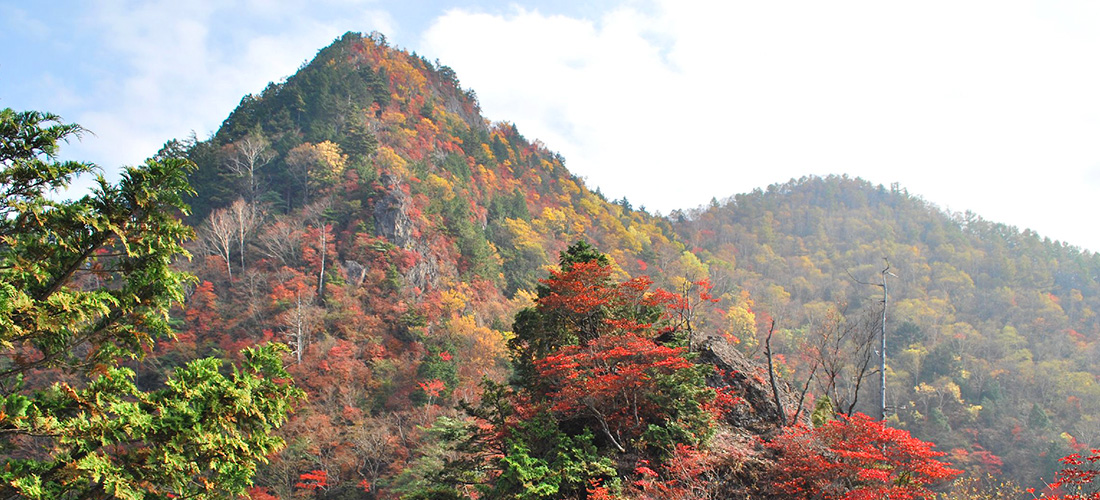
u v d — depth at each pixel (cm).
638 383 1686
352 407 4388
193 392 988
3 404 893
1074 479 1097
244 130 9031
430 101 13838
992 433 6694
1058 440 6159
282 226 6531
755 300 11162
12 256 941
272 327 5406
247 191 7750
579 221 13488
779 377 2303
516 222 10394
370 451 3834
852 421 1368
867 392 7312
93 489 944
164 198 1034
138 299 1070
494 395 2064
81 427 900
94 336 1045
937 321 10175
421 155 10394
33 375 3131
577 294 2075
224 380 1024
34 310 898
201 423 986
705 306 6950
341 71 11431
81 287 4347
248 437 1061
